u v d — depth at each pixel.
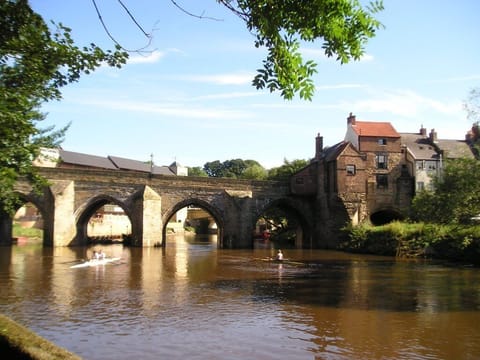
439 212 40.22
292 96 7.04
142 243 45.94
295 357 12.34
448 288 23.14
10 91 8.43
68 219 45.41
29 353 5.41
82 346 12.96
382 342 13.70
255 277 26.83
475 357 12.44
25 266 30.08
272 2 6.41
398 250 41.25
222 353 12.59
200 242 64.19
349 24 6.66
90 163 78.38
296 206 53.69
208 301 19.39
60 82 8.94
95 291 21.31
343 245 48.84
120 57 8.67
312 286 23.66
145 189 46.94
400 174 54.75
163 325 15.34
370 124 57.16
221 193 50.34
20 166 10.27
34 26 8.00
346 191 50.16
